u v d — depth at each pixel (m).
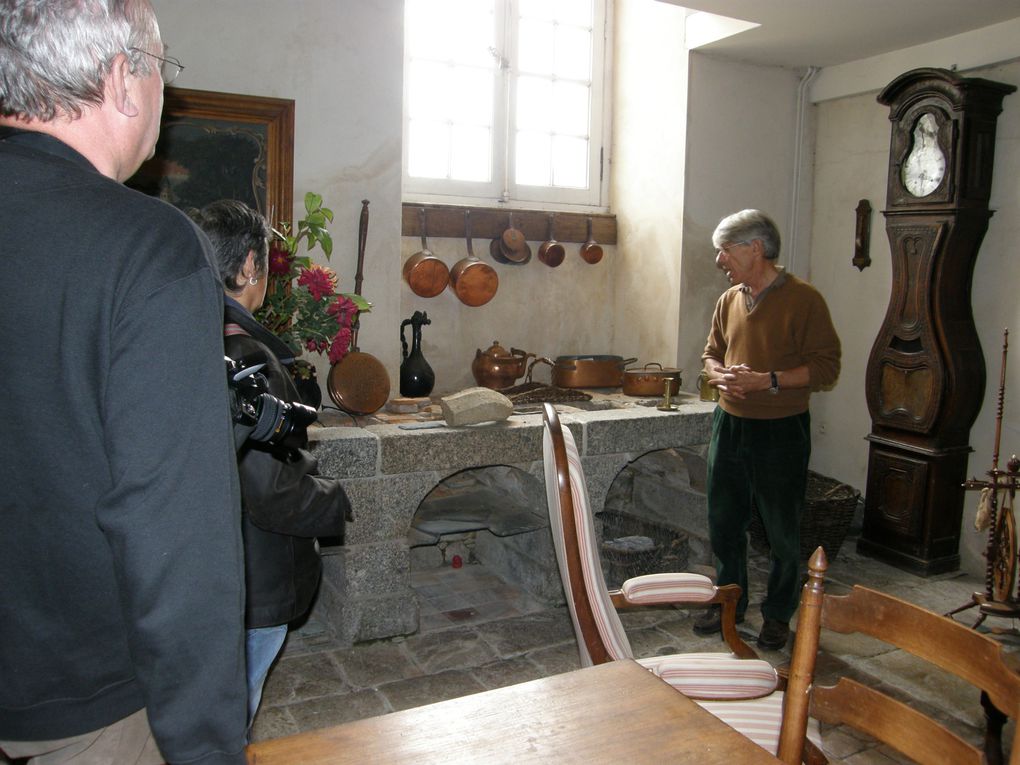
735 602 1.94
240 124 2.74
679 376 3.55
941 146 3.10
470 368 3.89
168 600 0.67
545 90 4.04
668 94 3.76
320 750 0.87
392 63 2.99
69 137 0.76
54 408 0.70
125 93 0.79
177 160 2.67
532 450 2.84
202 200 2.71
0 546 0.74
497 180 3.96
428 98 3.77
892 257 3.34
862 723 1.17
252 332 1.44
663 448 3.14
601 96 4.16
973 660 1.06
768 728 1.52
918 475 3.27
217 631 0.69
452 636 2.72
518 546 3.21
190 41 2.67
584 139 4.16
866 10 3.01
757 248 2.55
